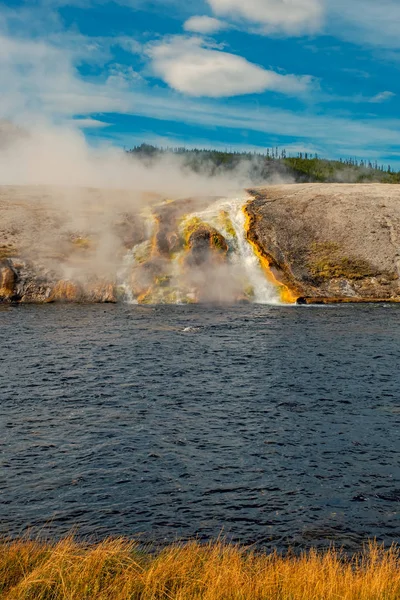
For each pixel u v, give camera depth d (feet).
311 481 53.06
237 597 30.63
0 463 56.24
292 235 218.18
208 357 101.71
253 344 113.19
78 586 31.22
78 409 72.90
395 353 105.50
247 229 217.36
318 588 31.30
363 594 30.83
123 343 112.68
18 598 29.81
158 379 87.20
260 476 54.03
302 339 118.73
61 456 58.13
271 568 33.96
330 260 205.16
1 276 178.09
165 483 52.42
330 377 88.79
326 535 43.98
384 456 58.75
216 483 52.49
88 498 49.47
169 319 143.54
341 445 61.57
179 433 64.85
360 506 48.52
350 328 132.46
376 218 230.07
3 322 135.54
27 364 94.99
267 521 45.96
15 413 70.95
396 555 40.91
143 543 42.37
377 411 72.74
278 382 85.97
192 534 43.86
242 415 71.20
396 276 198.29
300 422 68.69
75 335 120.47
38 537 43.01
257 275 195.62
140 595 31.19
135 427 66.59
